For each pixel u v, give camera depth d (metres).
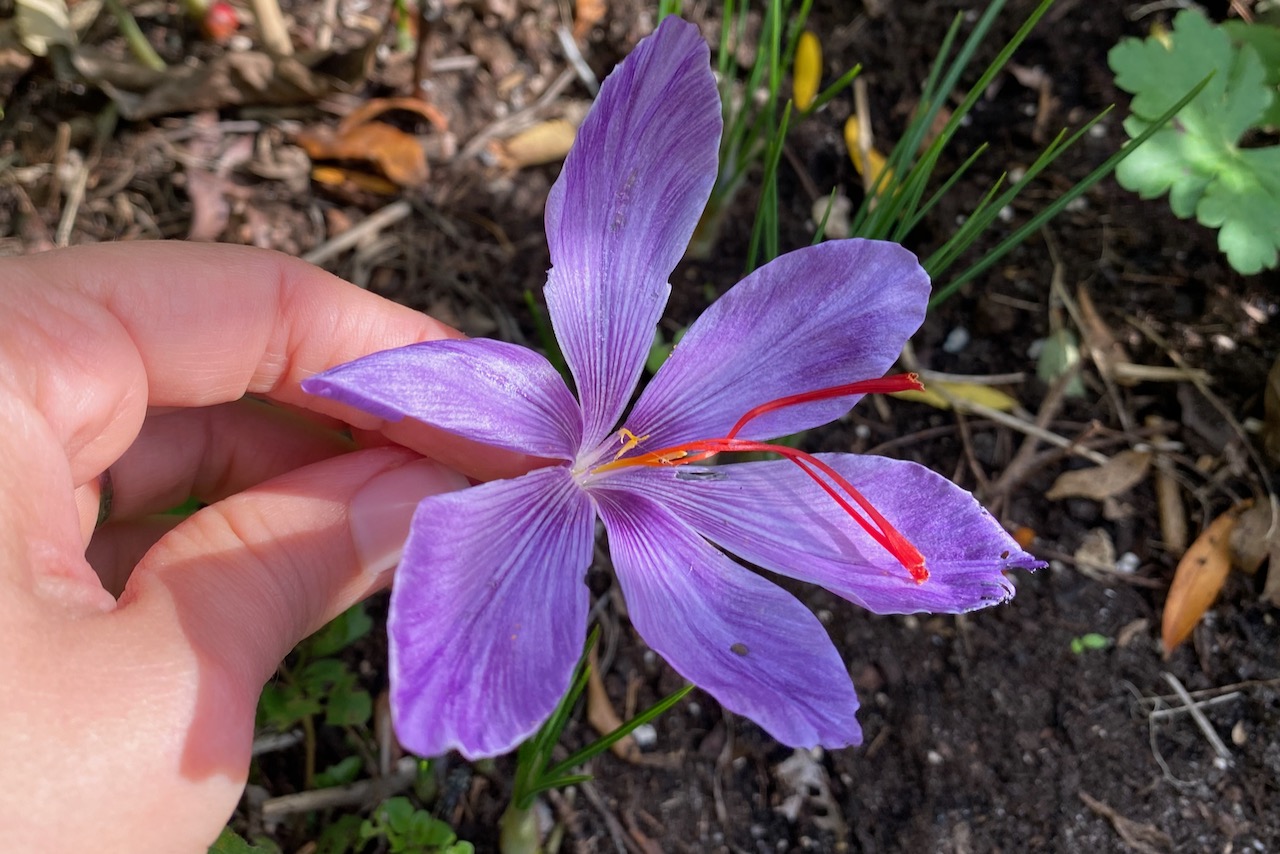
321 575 0.10
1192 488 0.17
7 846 0.08
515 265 0.18
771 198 0.15
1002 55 0.13
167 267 0.11
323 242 0.18
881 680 0.16
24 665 0.08
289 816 0.15
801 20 0.15
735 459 0.17
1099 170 0.14
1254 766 0.15
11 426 0.09
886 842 0.15
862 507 0.10
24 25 0.18
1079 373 0.18
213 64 0.18
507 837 0.14
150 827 0.09
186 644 0.09
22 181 0.18
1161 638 0.16
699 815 0.15
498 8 0.20
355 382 0.08
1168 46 0.17
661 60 0.09
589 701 0.16
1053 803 0.15
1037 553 0.17
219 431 0.14
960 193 0.19
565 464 0.11
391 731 0.15
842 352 0.11
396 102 0.19
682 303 0.18
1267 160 0.16
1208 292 0.18
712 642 0.10
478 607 0.08
